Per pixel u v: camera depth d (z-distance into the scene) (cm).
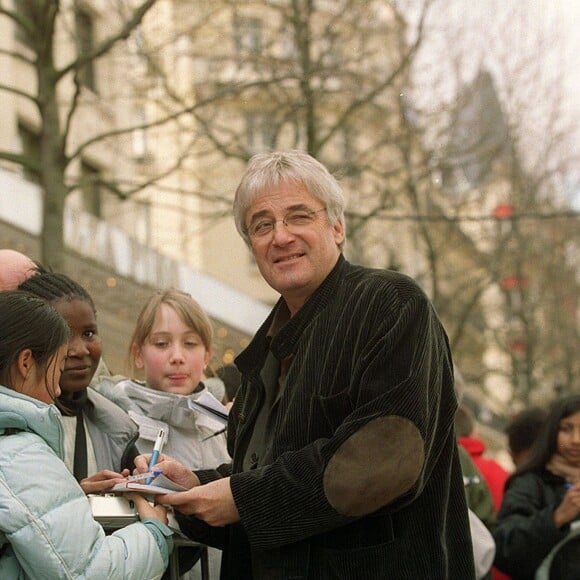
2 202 1546
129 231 2255
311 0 1598
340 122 1570
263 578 355
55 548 325
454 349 2284
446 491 360
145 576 343
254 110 1662
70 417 429
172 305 482
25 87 2072
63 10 1664
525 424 700
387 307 349
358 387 345
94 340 435
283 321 389
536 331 2834
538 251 2866
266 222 377
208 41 1711
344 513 336
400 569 349
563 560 560
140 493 361
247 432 383
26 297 361
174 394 460
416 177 2014
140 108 1936
